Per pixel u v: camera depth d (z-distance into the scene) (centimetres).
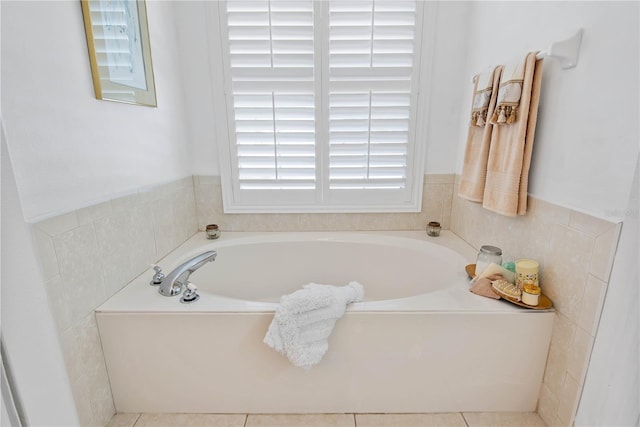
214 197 211
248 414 135
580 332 109
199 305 126
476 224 182
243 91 193
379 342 126
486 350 126
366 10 180
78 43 110
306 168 204
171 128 180
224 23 183
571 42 106
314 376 130
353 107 193
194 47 189
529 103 124
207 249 189
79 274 112
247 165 205
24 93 90
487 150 149
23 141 90
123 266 138
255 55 187
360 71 189
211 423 131
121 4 133
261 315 122
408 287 197
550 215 122
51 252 100
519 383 130
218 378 130
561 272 117
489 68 147
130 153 143
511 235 148
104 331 123
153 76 159
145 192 154
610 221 96
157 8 165
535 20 128
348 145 200
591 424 108
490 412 135
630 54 89
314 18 181
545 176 125
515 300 125
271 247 204
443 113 199
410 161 204
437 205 213
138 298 130
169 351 127
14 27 87
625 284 94
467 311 123
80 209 112
